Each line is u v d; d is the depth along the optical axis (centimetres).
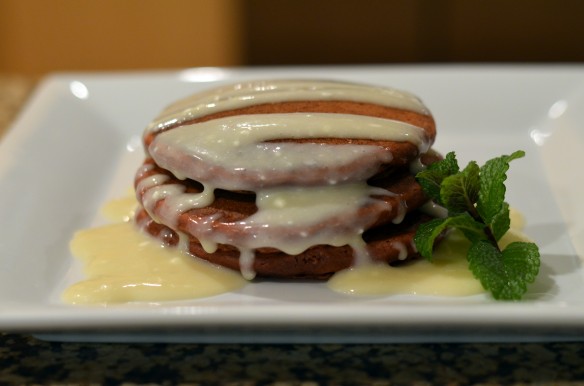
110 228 45
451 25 79
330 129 41
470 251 40
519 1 77
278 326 36
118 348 37
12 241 44
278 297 40
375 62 81
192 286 41
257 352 37
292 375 36
